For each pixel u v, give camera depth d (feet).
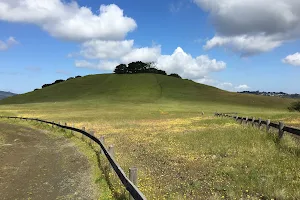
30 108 265.54
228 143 48.62
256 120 68.69
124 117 156.76
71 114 191.11
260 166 33.30
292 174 29.71
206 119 112.88
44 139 78.74
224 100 381.40
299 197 23.94
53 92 458.09
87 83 493.77
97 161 44.86
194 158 42.01
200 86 485.97
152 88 451.53
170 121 118.11
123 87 458.50
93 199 28.63
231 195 25.89
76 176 37.45
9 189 32.96
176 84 480.64
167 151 48.73
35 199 29.48
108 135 79.10
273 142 46.37
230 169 33.55
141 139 66.03
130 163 42.04
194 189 28.94
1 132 100.22
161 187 30.19
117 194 28.35
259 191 26.53
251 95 429.79
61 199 29.17
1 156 53.21
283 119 103.24
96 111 220.64
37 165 44.91
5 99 470.80
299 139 48.83
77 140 70.44
